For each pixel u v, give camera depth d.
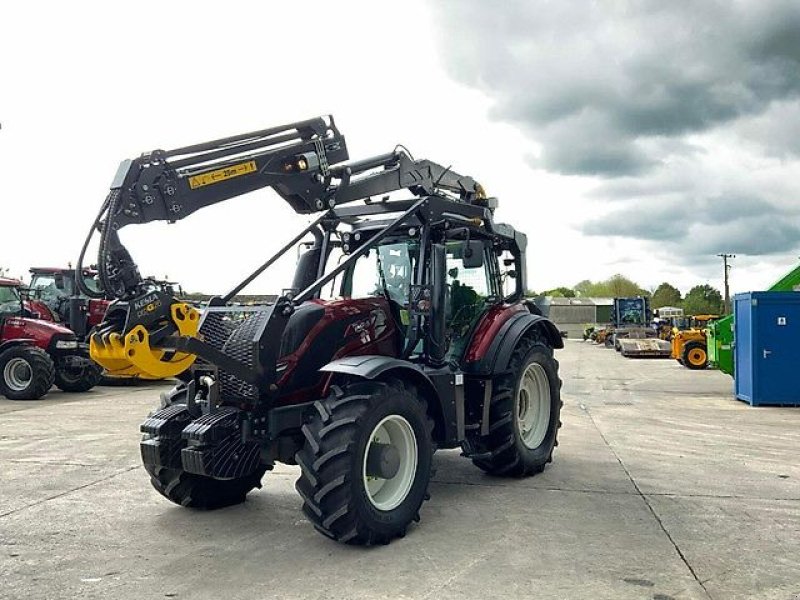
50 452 7.74
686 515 5.22
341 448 4.31
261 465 5.33
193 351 4.24
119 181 4.31
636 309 40.38
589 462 7.14
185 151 4.65
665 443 8.27
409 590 3.82
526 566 4.17
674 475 6.55
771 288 13.31
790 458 7.36
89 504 5.61
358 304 5.37
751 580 3.95
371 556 4.36
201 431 4.51
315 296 5.62
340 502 4.32
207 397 4.94
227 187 4.81
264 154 5.04
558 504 5.53
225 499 5.51
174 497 5.28
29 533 4.88
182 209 4.57
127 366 4.16
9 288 13.69
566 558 4.30
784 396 11.77
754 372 11.89
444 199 5.91
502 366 6.00
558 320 68.12
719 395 13.72
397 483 4.82
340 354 5.12
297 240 5.73
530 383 6.80
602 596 3.72
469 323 6.20
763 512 5.30
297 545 4.59
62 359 13.87
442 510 5.37
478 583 3.91
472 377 6.15
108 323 4.24
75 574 4.10
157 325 4.20
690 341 21.34
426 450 4.95
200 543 4.64
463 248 5.81
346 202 5.57
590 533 4.80
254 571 4.12
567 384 16.12
